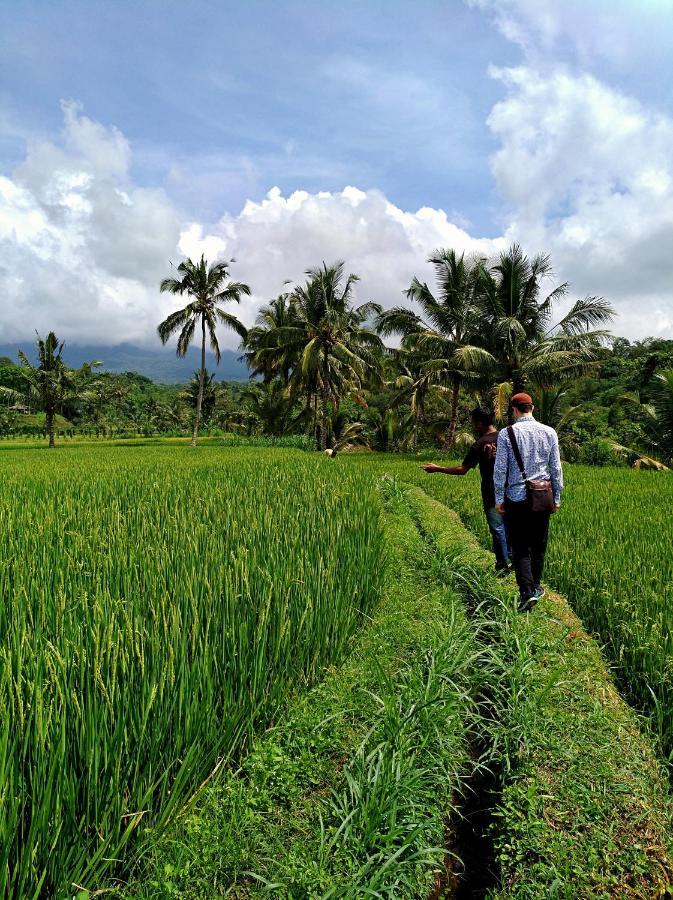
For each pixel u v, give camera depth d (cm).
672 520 764
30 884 195
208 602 343
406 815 267
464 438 3238
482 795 320
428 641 440
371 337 3509
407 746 306
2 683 225
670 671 353
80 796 226
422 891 246
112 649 267
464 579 604
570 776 296
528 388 2670
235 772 297
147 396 10825
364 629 490
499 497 514
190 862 237
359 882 232
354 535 579
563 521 771
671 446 2614
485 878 268
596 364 2422
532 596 492
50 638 286
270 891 232
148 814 250
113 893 225
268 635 361
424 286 2878
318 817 277
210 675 292
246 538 494
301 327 3419
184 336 3906
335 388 3622
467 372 2762
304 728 337
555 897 230
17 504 696
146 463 1727
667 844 256
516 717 340
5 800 194
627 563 541
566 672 385
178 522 554
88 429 7350
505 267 2548
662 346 5838
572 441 2858
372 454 3306
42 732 208
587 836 259
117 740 233
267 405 4419
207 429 7494
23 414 7694
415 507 1039
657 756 323
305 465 1457
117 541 464
